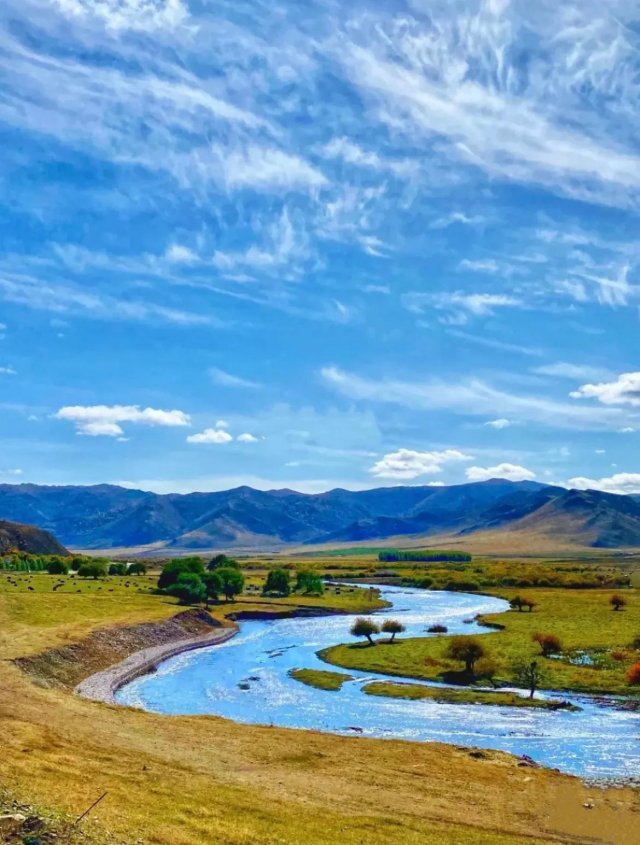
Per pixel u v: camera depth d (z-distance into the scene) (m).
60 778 32.91
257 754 47.03
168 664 95.69
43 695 60.12
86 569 198.88
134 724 52.75
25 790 28.97
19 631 91.81
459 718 63.66
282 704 70.12
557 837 35.16
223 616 148.38
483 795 41.50
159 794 33.41
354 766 45.78
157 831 26.88
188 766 41.28
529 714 65.00
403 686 77.81
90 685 75.81
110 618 112.44
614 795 42.47
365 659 93.44
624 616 129.38
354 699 72.06
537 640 93.81
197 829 28.33
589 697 72.00
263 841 28.17
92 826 25.73
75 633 94.38
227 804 33.53
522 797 41.56
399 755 49.41
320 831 31.03
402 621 142.88
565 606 155.00
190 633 118.25
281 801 35.81
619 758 51.28
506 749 53.84
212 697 73.69
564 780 45.38
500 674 81.81
